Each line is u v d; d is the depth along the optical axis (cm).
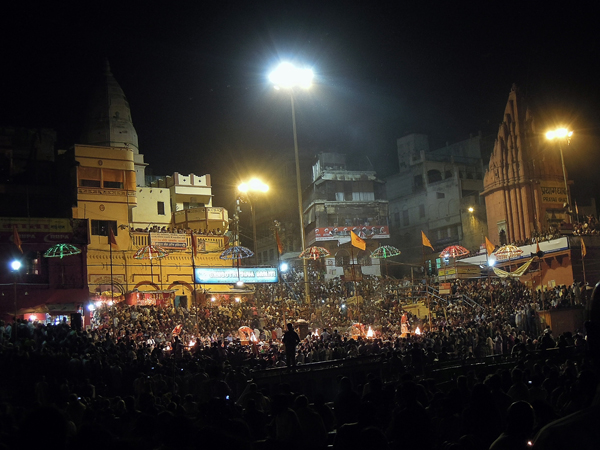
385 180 8912
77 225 4062
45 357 2445
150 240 5194
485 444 806
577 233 5397
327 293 5303
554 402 1238
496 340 3284
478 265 5403
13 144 5756
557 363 2359
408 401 871
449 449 746
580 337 2519
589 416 313
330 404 1862
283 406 1015
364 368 2464
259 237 9188
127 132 6581
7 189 5372
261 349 3369
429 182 8294
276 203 8806
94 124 6494
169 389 2127
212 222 6256
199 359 2562
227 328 4194
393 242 8594
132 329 3816
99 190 5288
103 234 5222
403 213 8556
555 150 6631
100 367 2428
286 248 8412
